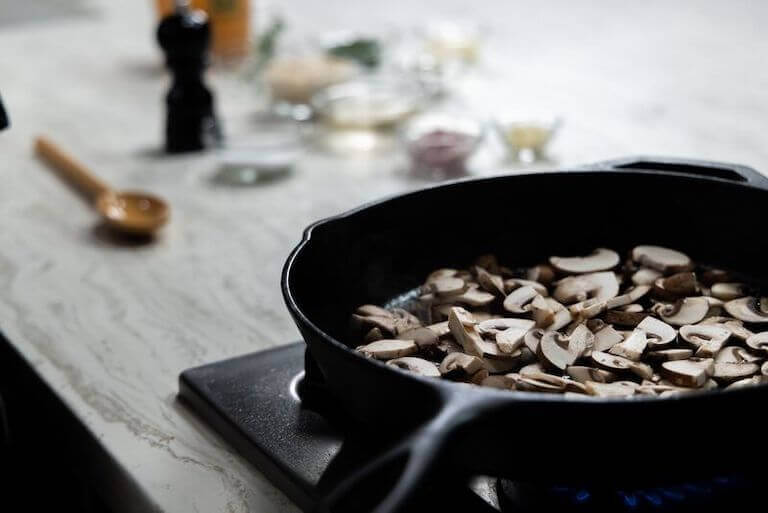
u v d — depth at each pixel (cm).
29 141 175
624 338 116
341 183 162
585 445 89
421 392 88
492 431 89
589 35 206
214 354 129
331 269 120
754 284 123
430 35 195
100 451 120
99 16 227
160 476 116
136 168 167
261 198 159
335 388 104
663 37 203
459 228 127
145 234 151
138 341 132
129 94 190
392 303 124
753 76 186
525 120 166
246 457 117
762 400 87
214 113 172
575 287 122
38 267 145
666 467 92
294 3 228
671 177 125
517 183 126
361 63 192
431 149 163
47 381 127
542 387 109
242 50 200
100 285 141
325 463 114
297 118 175
